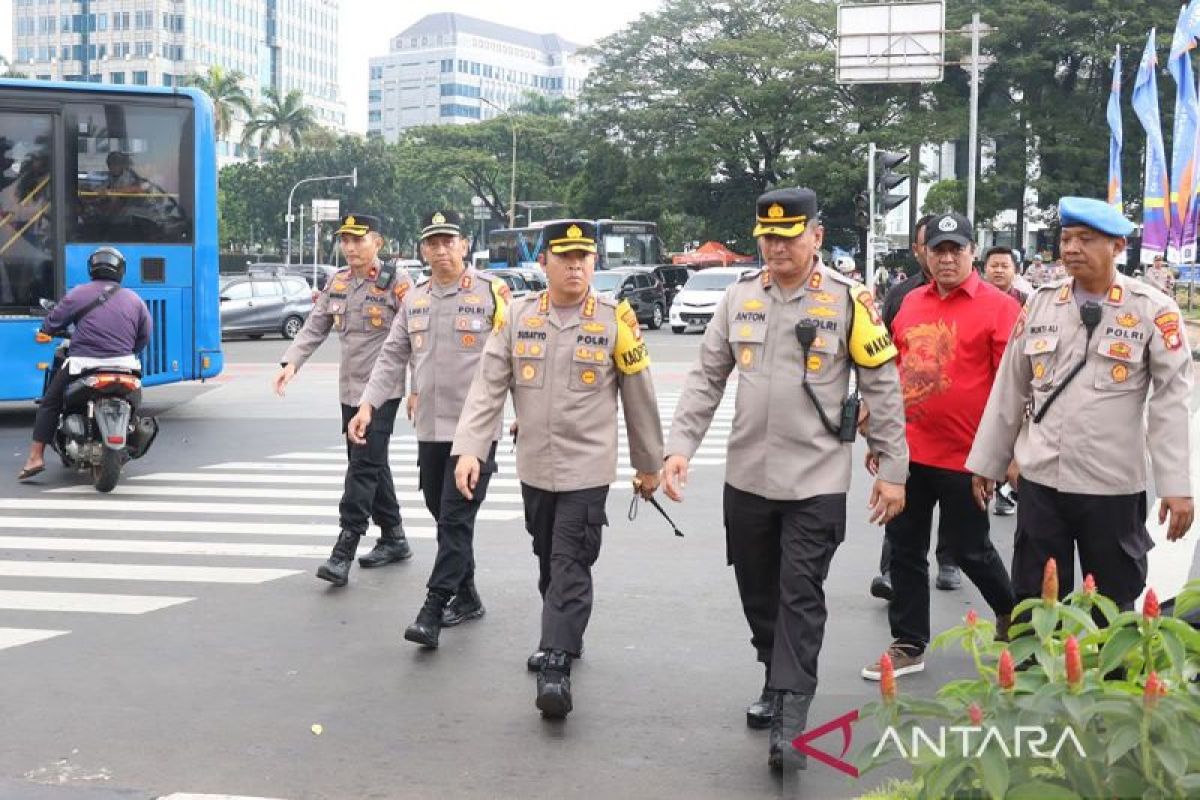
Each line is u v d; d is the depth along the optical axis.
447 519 6.29
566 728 5.16
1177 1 45.59
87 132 14.15
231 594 7.29
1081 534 4.91
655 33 53.34
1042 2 44.94
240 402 17.78
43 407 10.77
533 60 187.25
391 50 179.62
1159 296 4.77
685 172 53.19
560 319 5.45
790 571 4.81
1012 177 46.53
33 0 137.38
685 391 5.08
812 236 4.82
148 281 14.42
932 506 5.89
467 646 6.31
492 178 78.31
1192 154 27.83
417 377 6.71
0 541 8.68
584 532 5.39
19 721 5.19
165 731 5.09
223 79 89.50
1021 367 5.05
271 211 83.94
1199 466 11.82
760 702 5.21
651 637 6.48
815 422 4.83
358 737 5.04
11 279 13.90
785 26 51.94
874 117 47.69
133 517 9.55
